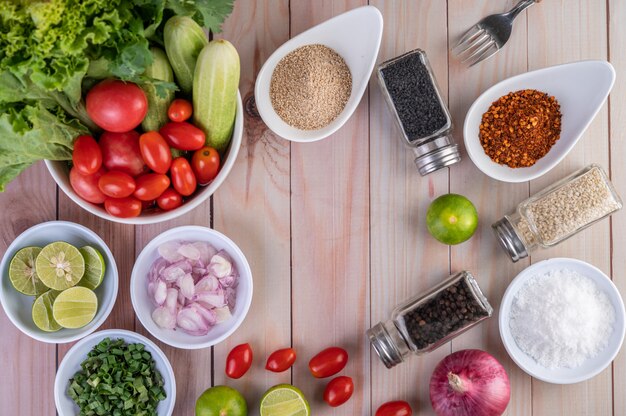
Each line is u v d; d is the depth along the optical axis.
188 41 1.19
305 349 1.52
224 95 1.22
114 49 1.12
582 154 1.53
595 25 1.52
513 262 1.50
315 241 1.51
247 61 1.49
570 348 1.45
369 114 1.51
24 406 1.48
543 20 1.52
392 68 1.44
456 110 1.52
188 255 1.42
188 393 1.50
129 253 1.49
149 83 1.24
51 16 1.03
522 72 1.52
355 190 1.52
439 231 1.43
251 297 1.43
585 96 1.44
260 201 1.50
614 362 1.53
